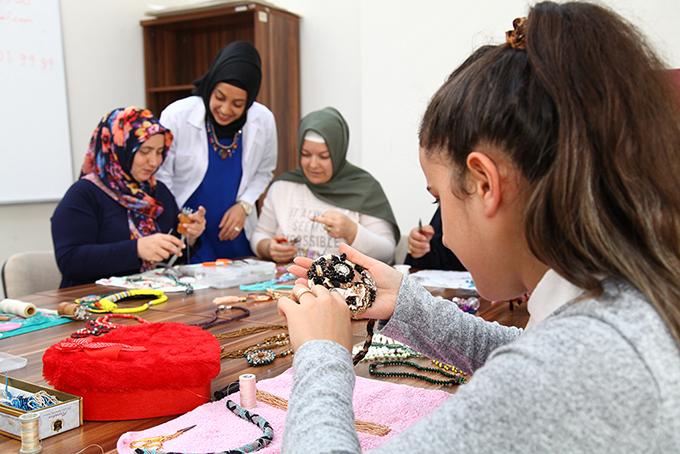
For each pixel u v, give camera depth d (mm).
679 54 2969
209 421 982
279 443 902
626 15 716
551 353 509
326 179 2982
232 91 2959
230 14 3990
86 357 999
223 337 1469
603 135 558
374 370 1227
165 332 1154
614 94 562
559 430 490
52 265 2600
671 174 563
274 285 2139
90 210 2480
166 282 2174
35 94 3660
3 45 3475
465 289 2012
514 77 610
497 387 512
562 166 562
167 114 3014
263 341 1436
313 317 757
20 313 1648
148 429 954
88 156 2600
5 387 1038
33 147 3668
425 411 1027
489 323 1062
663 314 520
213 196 3139
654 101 572
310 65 4219
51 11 3715
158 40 4445
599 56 577
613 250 547
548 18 620
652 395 490
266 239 2969
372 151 3895
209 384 1076
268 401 1058
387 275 1016
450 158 661
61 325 1604
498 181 621
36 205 3748
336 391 650
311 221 2975
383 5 3727
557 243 577
